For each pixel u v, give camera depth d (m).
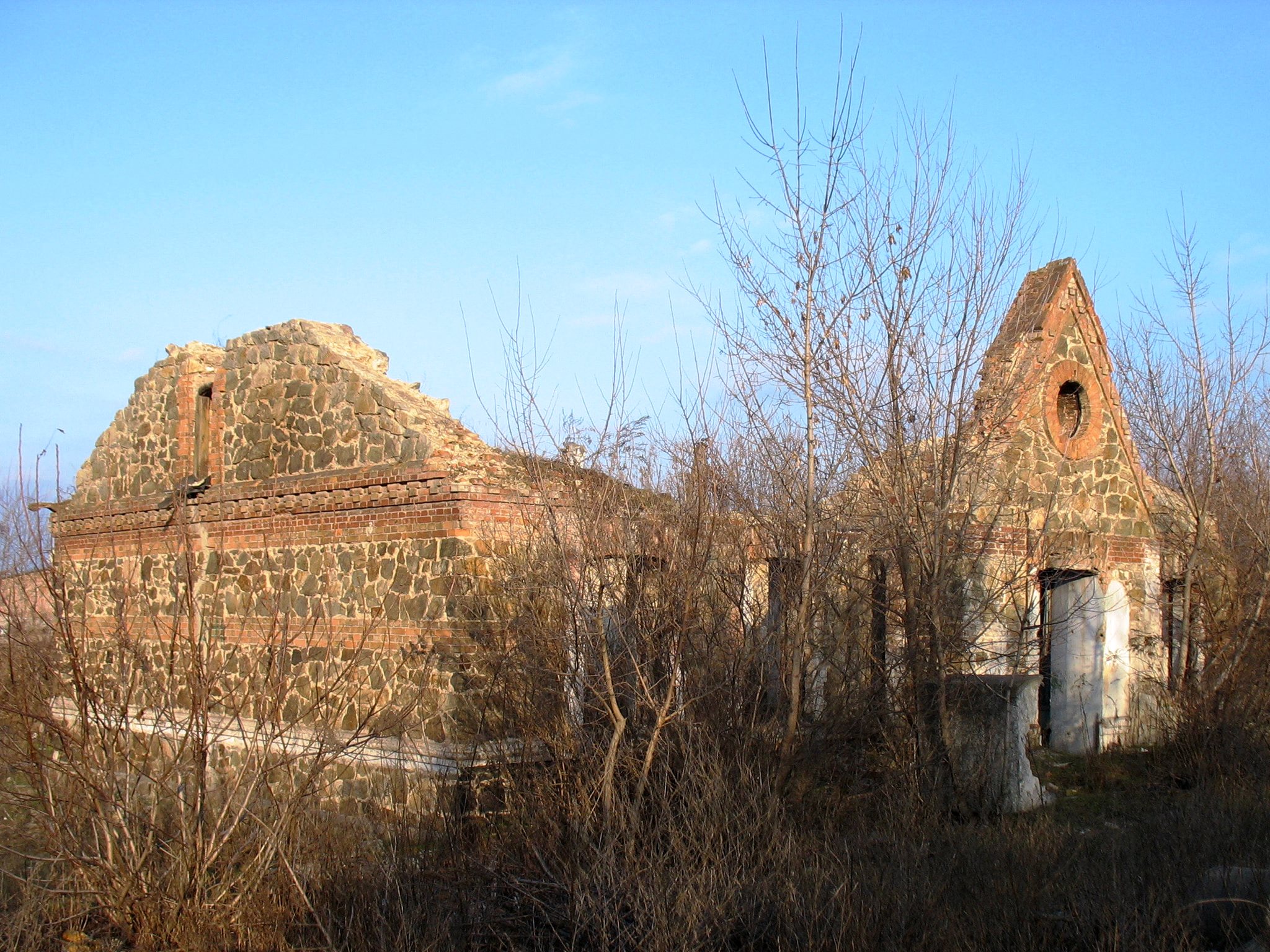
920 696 11.43
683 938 7.18
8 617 8.84
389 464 13.51
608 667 9.22
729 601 10.41
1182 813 10.53
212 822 8.82
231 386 15.77
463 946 7.79
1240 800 11.09
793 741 10.26
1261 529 16.00
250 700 14.25
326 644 13.96
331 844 8.93
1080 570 15.97
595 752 9.22
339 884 8.45
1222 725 13.71
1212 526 17.02
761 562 10.95
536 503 10.88
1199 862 9.01
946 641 11.84
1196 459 18.08
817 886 7.70
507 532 12.89
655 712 9.47
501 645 11.09
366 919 8.02
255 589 14.95
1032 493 15.20
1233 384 17.64
